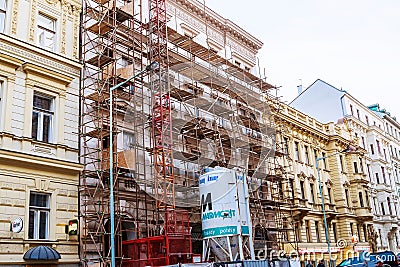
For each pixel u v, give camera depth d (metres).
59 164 20.05
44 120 20.73
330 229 42.94
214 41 34.66
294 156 40.06
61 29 22.31
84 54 23.09
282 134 38.84
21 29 20.48
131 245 21.20
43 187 19.50
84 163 21.22
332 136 46.91
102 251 20.66
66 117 21.45
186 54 30.67
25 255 17.69
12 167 18.52
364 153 52.84
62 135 21.00
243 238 21.28
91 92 23.36
